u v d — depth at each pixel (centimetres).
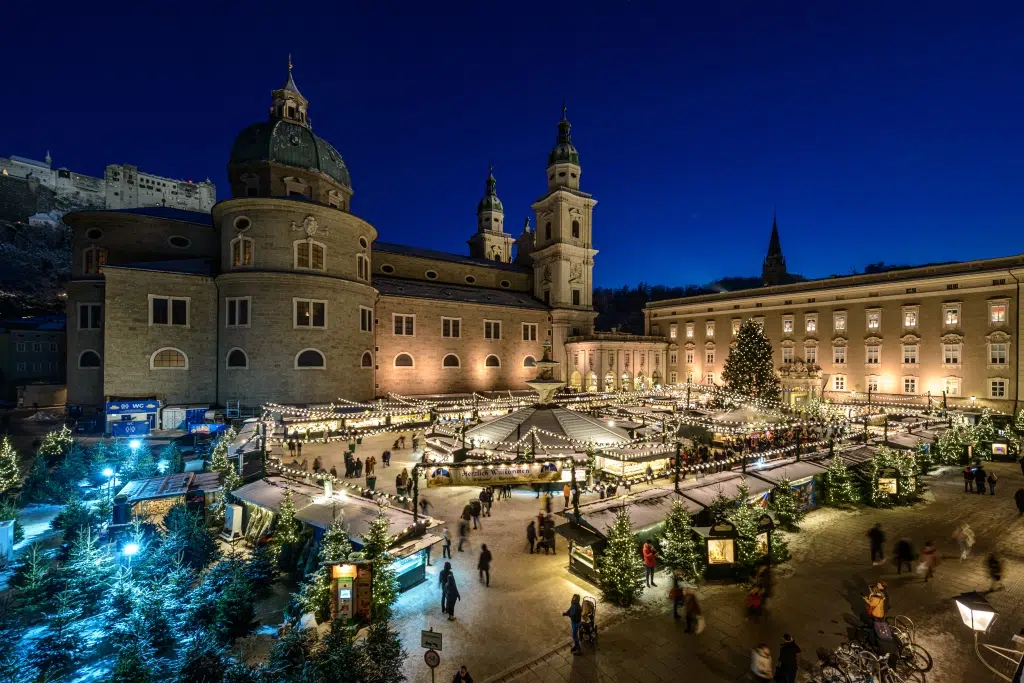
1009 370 4344
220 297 4188
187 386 4100
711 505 1788
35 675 1092
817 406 4419
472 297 6225
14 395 6581
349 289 4506
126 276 3881
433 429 3578
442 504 2355
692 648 1218
